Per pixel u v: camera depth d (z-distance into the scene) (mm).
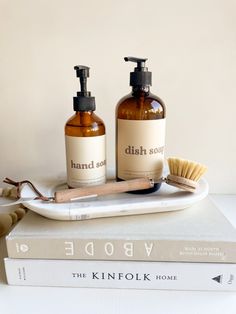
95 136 325
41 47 433
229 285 287
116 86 449
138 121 316
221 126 468
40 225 299
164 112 331
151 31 426
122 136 330
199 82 446
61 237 279
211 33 424
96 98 455
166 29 425
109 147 474
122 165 339
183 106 458
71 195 303
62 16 421
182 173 322
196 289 291
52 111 463
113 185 310
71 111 462
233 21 417
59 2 415
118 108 333
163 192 337
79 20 423
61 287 296
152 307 272
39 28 425
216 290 290
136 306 273
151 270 285
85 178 331
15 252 285
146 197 321
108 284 293
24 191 341
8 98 456
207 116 463
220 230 289
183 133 471
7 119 467
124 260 283
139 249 278
